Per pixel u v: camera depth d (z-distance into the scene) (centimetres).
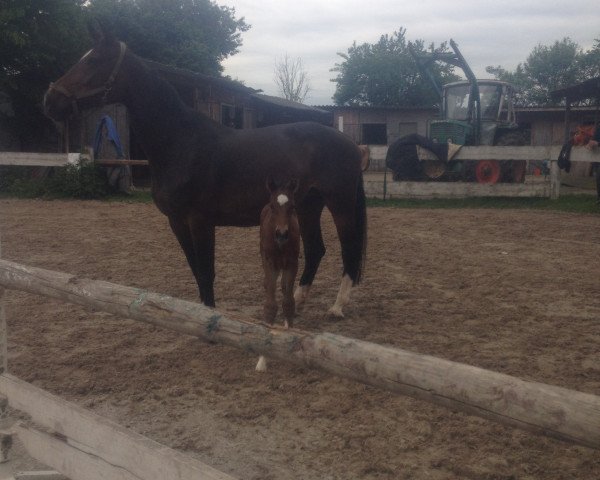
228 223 540
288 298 482
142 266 809
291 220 457
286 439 356
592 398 142
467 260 864
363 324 570
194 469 204
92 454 255
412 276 771
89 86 521
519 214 1334
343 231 581
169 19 3509
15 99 2175
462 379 162
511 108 1902
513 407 151
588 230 1109
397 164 1653
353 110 3725
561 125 3322
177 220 531
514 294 681
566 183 2084
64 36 2036
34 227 1109
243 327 222
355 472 321
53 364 466
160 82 521
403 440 353
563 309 622
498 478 313
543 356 486
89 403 403
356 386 427
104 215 1293
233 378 440
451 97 1853
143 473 226
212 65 3712
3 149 2173
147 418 383
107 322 571
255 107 2975
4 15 1822
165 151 517
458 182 1580
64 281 301
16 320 570
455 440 353
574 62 6488
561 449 343
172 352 494
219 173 514
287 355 206
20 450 357
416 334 541
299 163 538
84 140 2105
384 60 5169
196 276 545
